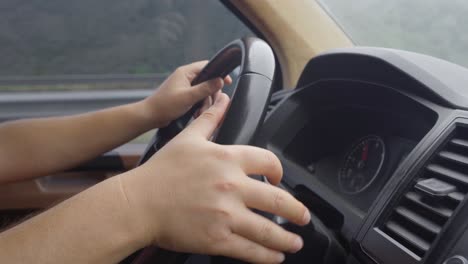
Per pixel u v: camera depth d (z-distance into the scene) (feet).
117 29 7.47
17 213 4.41
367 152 2.92
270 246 1.69
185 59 6.16
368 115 2.98
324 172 3.12
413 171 2.26
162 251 1.88
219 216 1.58
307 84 3.25
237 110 2.10
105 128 3.22
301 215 1.70
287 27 4.42
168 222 1.60
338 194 2.92
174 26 6.09
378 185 2.76
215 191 1.60
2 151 3.16
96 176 4.65
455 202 2.07
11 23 7.57
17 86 8.96
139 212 1.61
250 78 2.23
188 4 5.97
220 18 4.81
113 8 7.37
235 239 1.63
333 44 4.40
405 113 2.73
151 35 7.13
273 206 1.65
